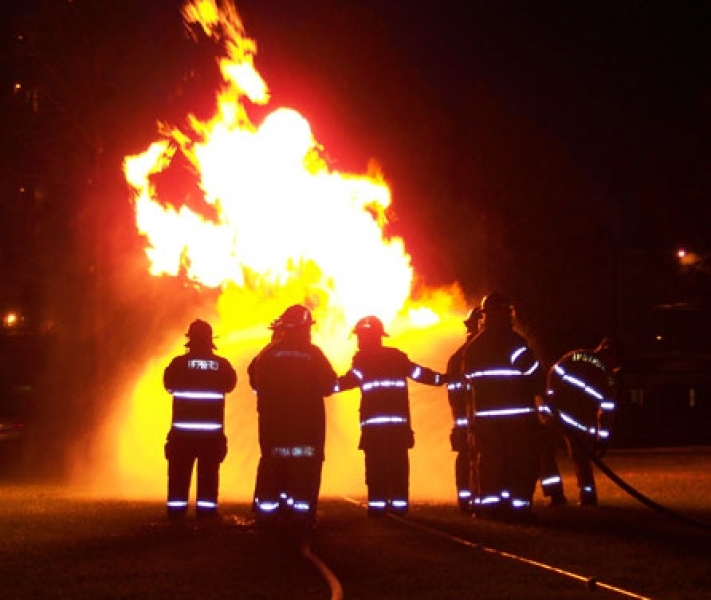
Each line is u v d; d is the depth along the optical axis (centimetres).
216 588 831
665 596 775
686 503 1435
